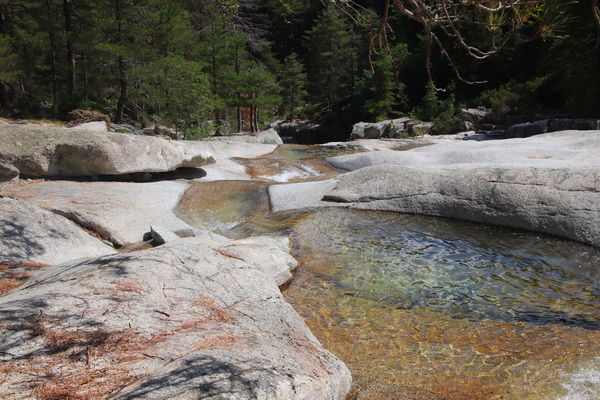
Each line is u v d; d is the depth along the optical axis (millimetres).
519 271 5734
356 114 38344
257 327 3377
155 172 11461
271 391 2432
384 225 7918
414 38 40219
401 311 4805
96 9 20344
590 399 3111
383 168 9969
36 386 2207
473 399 3199
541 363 3646
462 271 5828
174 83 19344
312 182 10898
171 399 2172
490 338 4152
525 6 2102
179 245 4855
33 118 21734
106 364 2477
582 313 4559
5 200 6301
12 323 2818
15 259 5293
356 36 38750
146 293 3477
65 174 9484
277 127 42594
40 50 30094
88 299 3254
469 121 26703
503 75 32000
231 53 29156
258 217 9078
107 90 29516
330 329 4414
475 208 7926
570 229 6668
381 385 3393
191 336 2934
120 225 7414
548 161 9656
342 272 5961
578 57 21109
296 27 50156
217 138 22000
